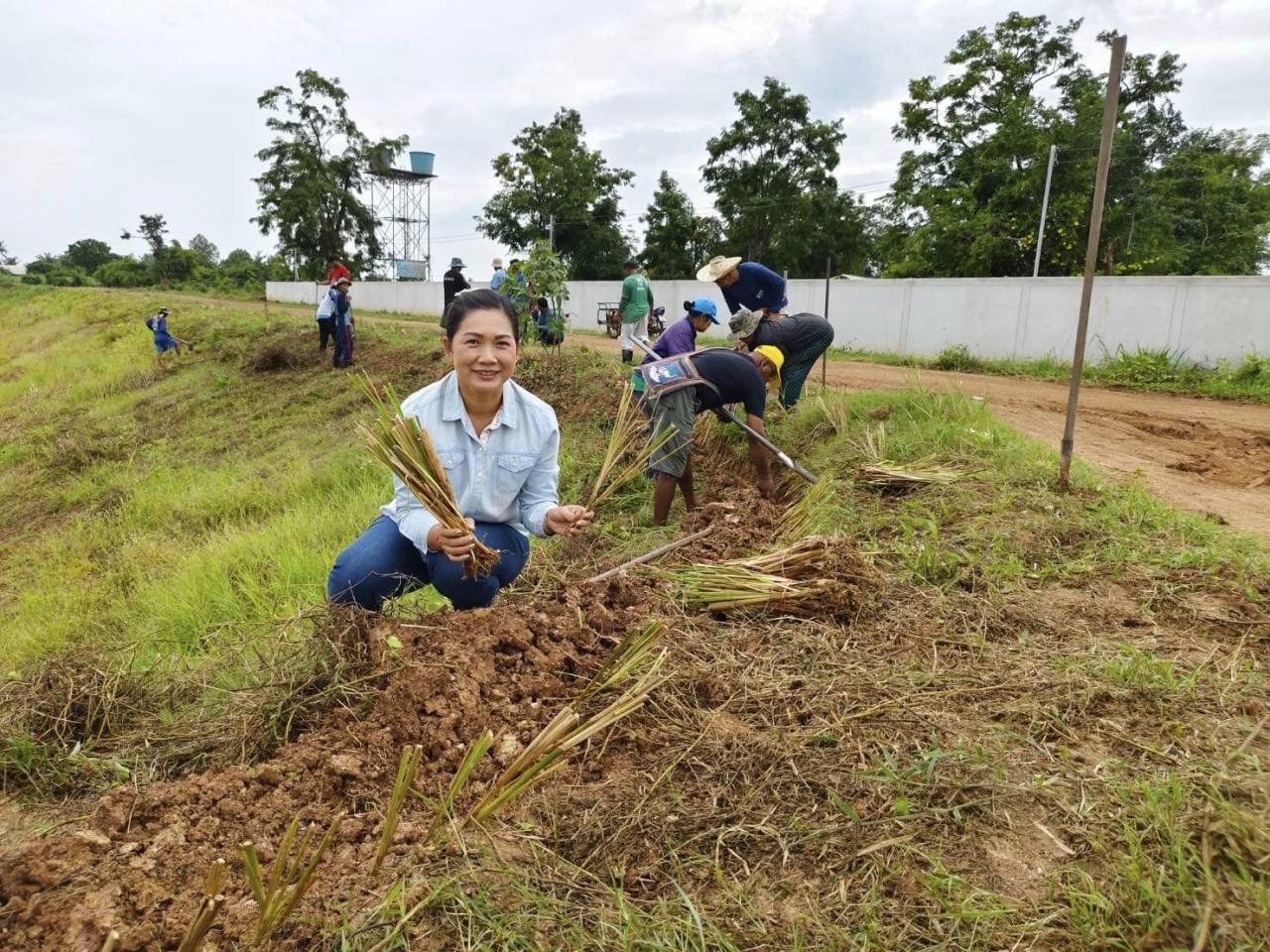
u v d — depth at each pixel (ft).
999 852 6.07
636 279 36.09
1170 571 11.34
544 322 39.96
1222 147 93.97
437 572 9.37
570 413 29.68
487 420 9.23
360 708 7.91
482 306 8.54
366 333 55.77
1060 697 8.10
